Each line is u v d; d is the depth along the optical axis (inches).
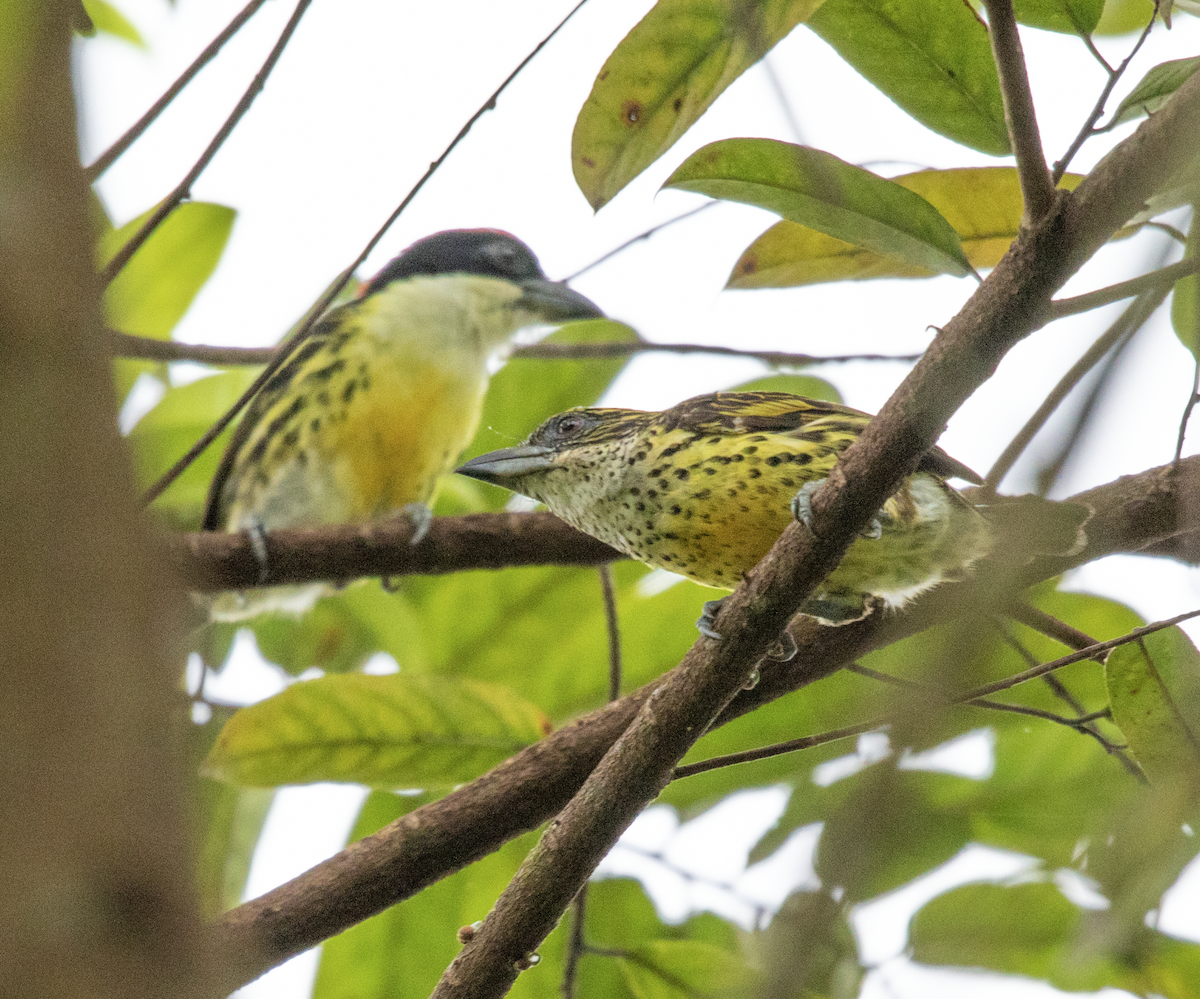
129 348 346.0
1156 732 249.9
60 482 66.3
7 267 67.2
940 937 283.7
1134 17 297.1
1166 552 318.0
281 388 441.1
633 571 412.5
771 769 332.2
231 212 366.3
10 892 62.6
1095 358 134.9
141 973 64.4
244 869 320.8
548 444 341.1
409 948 329.1
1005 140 256.1
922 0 248.5
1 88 69.4
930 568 287.4
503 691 305.9
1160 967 281.9
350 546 353.7
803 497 221.3
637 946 297.6
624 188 239.5
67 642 64.9
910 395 206.4
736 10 150.3
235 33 222.5
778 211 243.6
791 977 106.4
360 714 303.3
